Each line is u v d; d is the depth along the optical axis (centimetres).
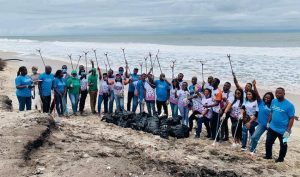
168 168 797
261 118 961
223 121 1109
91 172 716
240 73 2630
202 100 1159
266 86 2141
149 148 958
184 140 1130
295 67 2852
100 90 1440
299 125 1377
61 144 886
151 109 1395
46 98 1284
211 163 876
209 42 7725
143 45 6456
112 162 763
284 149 919
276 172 867
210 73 2650
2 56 4372
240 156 961
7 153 770
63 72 1438
